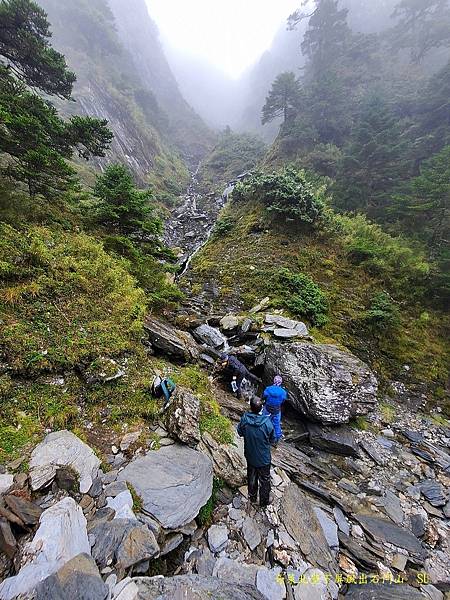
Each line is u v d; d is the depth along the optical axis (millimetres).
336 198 17172
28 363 4250
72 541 2490
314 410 6117
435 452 6246
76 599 2096
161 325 7234
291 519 3852
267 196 15188
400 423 7070
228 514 3656
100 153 9367
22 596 2029
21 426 3688
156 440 4176
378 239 13250
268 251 13094
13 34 8625
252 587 2805
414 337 9562
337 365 6867
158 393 4918
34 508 2771
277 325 8922
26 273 5496
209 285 11867
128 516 2992
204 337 8117
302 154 25609
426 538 4305
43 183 8094
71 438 3674
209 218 21594
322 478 5070
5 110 6875
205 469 3869
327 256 12750
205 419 4840
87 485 3229
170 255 10625
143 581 2410
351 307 10398
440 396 8117
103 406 4469
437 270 10812
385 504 4805
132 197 8953
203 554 3125
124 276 7414
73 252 6902
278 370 6992
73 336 5070
